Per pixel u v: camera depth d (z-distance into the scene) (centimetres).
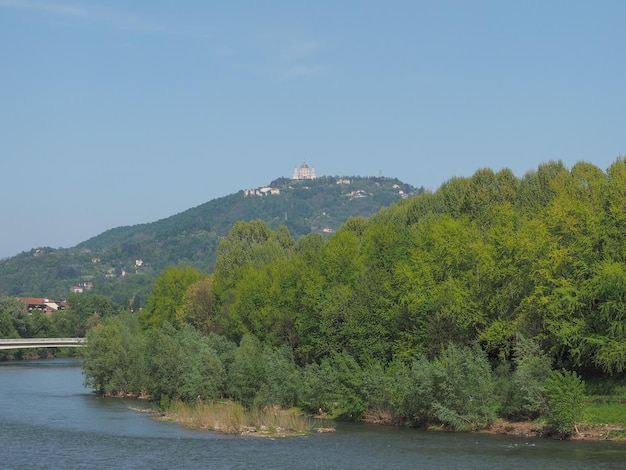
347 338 11106
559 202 9662
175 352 11700
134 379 13075
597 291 8581
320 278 12288
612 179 9794
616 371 9106
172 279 19088
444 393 8900
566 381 8044
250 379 10806
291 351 11862
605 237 9044
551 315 8994
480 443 7819
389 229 12400
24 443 8169
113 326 14975
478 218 12494
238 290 14912
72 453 7531
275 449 7662
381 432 8819
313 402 10312
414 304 10188
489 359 10112
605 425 8006
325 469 6619
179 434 8831
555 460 6769
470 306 9838
